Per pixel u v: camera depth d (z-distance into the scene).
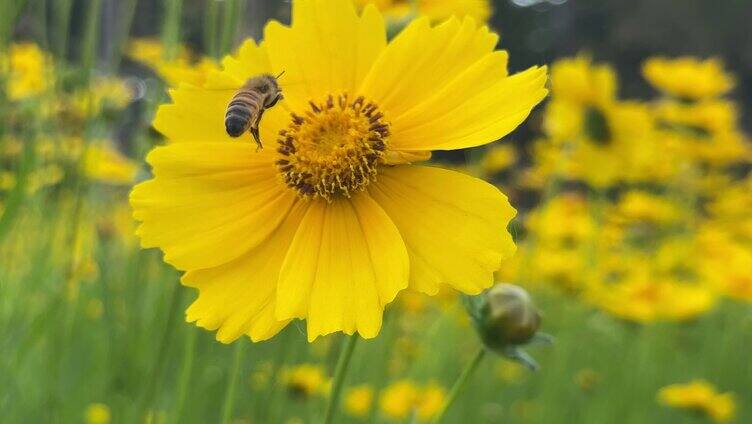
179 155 0.18
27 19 0.28
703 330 0.61
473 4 0.25
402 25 0.25
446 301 0.37
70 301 0.30
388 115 0.19
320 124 0.18
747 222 0.61
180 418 0.24
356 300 0.17
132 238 0.31
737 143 0.50
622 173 0.45
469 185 0.18
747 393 0.58
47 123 0.26
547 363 0.51
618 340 0.54
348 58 0.19
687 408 0.42
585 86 0.38
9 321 0.26
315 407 0.35
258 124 0.19
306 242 0.18
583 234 0.49
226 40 0.23
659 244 0.56
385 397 0.35
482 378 0.46
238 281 0.18
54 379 0.28
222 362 0.34
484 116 0.18
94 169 0.29
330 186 0.18
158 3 0.35
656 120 0.47
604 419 0.48
